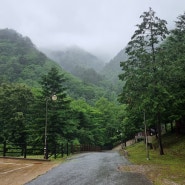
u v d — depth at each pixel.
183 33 30.30
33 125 42.41
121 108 93.56
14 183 14.10
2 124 53.78
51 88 45.47
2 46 171.88
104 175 15.89
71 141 48.53
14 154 37.22
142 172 17.03
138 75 27.31
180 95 28.25
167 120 34.69
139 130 49.84
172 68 26.20
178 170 17.81
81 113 64.25
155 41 28.02
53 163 23.56
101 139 74.31
